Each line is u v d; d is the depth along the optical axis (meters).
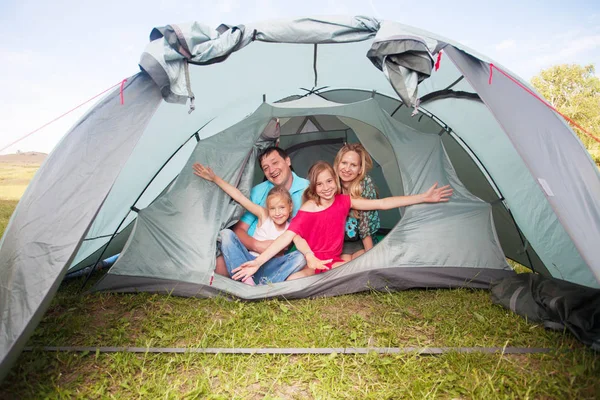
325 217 3.19
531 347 2.33
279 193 3.25
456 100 3.43
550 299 2.62
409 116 4.16
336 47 3.38
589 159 2.63
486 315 2.74
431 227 3.25
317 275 3.10
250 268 3.03
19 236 2.22
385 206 3.25
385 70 2.55
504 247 4.01
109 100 2.58
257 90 3.88
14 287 2.07
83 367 2.15
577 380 1.99
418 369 2.08
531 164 2.35
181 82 2.58
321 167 3.15
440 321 2.65
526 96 2.75
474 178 3.89
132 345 2.38
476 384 1.92
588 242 2.25
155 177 3.73
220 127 4.08
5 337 1.91
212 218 3.19
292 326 2.58
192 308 2.89
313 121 4.49
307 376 2.03
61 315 2.76
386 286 3.16
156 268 3.16
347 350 2.25
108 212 3.48
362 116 3.30
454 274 3.21
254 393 1.93
